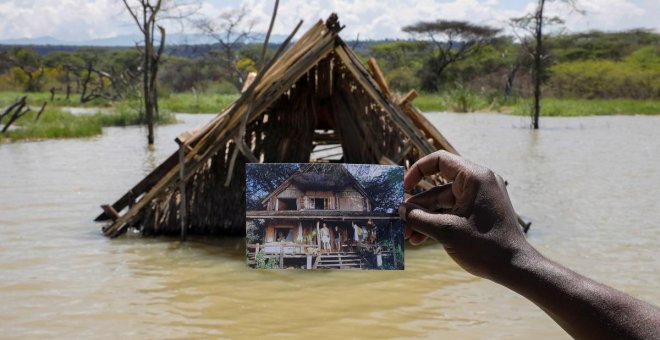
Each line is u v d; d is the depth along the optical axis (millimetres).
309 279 7582
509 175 15875
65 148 21906
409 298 6965
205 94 65062
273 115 9688
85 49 105438
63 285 7406
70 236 9609
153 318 6395
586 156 19906
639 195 13125
